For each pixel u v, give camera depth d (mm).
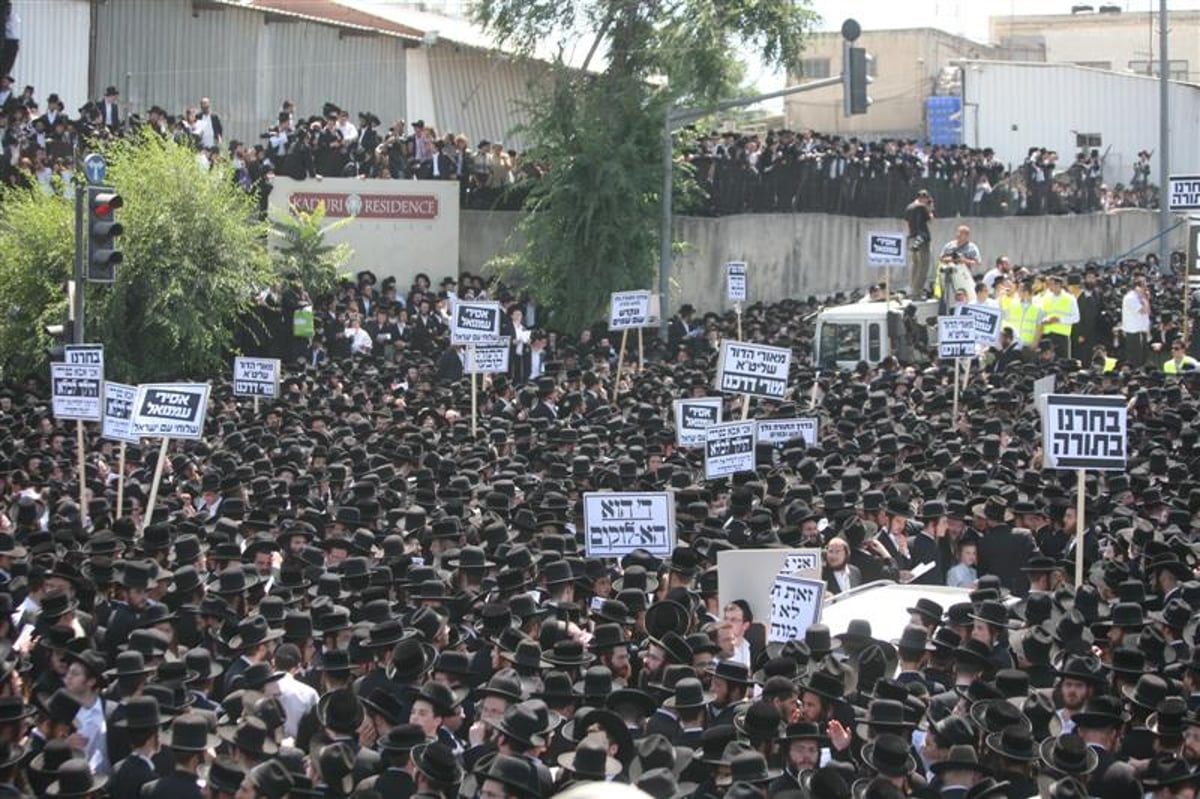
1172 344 33781
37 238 31719
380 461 21094
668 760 10156
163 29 41375
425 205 40406
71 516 18469
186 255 32562
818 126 71125
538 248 39281
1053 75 63719
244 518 17844
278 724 10953
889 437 21859
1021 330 34625
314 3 46781
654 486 19484
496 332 26344
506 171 42219
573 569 15211
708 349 36438
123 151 33438
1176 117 63031
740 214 44625
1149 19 78562
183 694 11445
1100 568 16359
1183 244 58531
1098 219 56906
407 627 13203
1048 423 16406
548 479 20156
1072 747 10359
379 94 45719
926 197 40344
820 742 10523
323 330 34500
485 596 14805
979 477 19062
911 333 33938
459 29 48531
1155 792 10336
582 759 9883
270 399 27109
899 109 70250
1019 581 17078
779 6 39469
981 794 9812
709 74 39344
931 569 17266
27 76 38688
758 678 12336
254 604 14992
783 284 46094
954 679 12969
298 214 36719
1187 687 12414
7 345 31812
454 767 9844
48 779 10258
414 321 35281
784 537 17031
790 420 22734
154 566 14312
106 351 32000
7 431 23703
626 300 29609
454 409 27141
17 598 14523
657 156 39688
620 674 12641
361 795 9227
